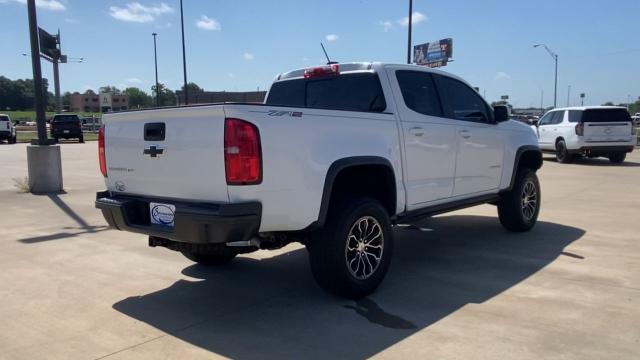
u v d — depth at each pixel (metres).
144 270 5.66
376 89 5.32
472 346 3.71
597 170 15.67
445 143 5.72
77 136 35.12
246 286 5.12
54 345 3.84
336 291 4.59
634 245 6.50
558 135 18.17
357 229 4.64
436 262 5.87
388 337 3.89
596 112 17.25
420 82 5.67
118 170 4.72
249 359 3.58
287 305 4.59
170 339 3.92
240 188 3.87
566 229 7.48
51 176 11.30
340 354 3.63
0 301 4.73
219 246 4.46
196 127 4.02
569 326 4.02
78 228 7.73
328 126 4.38
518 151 7.01
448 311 4.38
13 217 8.52
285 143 4.05
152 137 4.33
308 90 5.96
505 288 4.94
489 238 7.00
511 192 7.08
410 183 5.29
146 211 4.50
